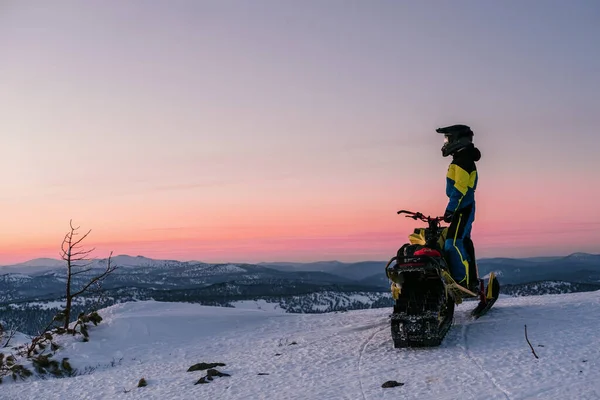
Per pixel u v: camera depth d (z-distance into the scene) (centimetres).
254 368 595
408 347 599
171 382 570
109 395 545
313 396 452
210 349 847
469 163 641
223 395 488
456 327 665
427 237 637
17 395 589
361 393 445
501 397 399
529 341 560
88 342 928
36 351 905
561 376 434
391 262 619
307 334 826
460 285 643
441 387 438
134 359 849
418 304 597
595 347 514
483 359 509
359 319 916
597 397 379
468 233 658
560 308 702
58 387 610
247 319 1045
